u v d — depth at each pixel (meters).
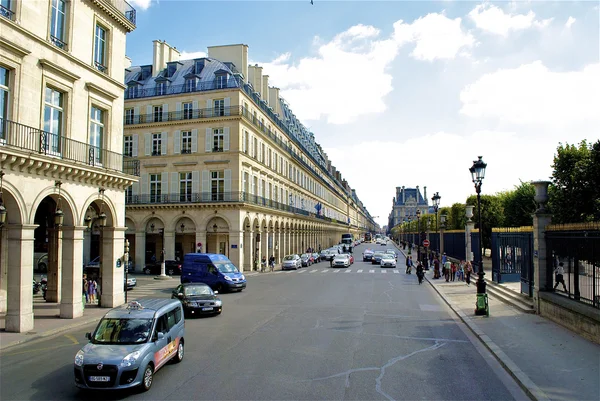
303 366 10.62
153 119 43.88
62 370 10.44
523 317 16.22
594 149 22.36
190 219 42.12
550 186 26.88
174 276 38.09
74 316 17.31
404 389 9.00
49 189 15.97
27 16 15.42
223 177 41.44
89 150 18.53
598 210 22.75
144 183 43.53
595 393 8.36
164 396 8.57
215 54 47.88
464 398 8.50
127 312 10.03
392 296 23.66
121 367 8.43
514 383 9.35
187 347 12.57
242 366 10.62
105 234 20.19
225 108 41.81
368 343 12.98
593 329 12.28
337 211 123.88
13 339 13.56
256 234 46.00
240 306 20.58
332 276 36.75
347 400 8.38
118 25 21.16
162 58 47.16
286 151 60.12
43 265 37.69
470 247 32.84
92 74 19.02
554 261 15.93
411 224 105.00
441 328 15.12
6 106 14.71
